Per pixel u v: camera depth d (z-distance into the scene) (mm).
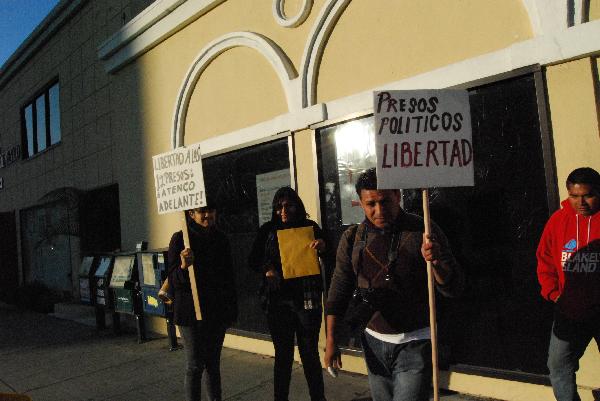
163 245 7215
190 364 3664
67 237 10547
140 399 4664
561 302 2957
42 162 11758
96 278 7719
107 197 9211
